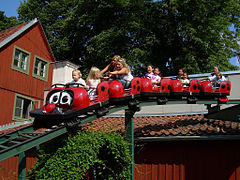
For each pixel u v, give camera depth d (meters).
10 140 6.05
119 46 20.30
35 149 6.46
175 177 9.24
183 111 11.93
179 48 21.53
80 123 6.76
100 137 7.04
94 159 6.64
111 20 22.03
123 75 7.78
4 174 10.63
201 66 20.59
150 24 21.02
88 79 7.39
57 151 6.37
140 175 9.60
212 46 20.80
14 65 16.64
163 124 10.10
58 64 14.53
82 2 21.44
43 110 6.15
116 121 11.27
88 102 6.47
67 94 6.33
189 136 8.70
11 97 16.17
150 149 9.71
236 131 8.18
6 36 16.70
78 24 22.34
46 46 19.45
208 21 20.05
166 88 8.49
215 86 9.66
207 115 10.62
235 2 21.38
